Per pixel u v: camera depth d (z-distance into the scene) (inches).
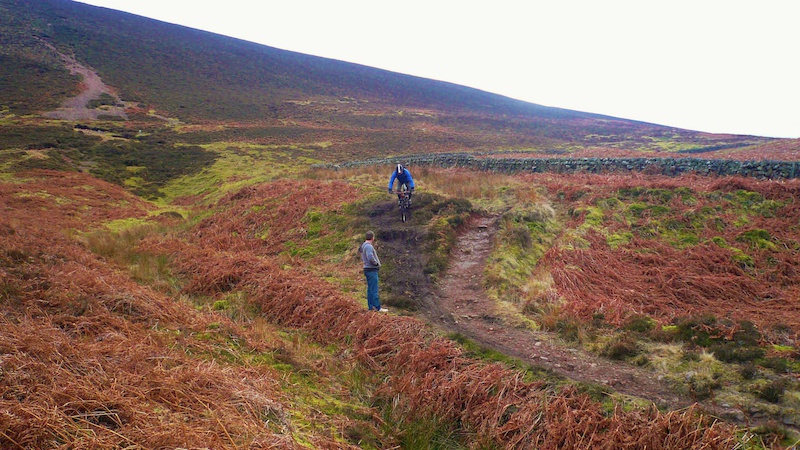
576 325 290.0
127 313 274.2
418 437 205.5
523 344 277.9
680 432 183.2
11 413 139.9
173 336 255.3
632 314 304.2
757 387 205.3
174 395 177.9
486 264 412.5
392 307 346.9
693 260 432.5
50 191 893.8
